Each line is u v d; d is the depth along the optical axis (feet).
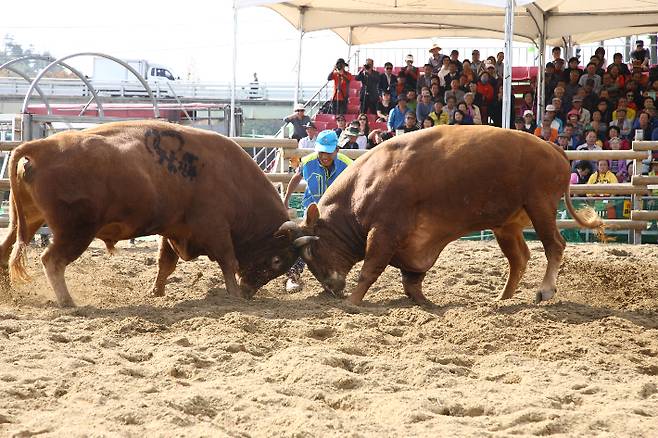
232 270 31.60
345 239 31.83
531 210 29.84
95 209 28.40
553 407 18.44
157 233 31.17
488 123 70.03
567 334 24.98
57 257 28.43
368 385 19.88
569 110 69.36
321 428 16.74
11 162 27.94
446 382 20.20
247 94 130.72
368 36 87.51
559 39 84.84
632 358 22.89
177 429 16.61
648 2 68.28
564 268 39.34
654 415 18.03
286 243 33.01
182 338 23.45
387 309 28.94
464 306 30.09
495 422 17.51
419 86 72.84
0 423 16.90
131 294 33.19
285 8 74.08
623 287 35.83
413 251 30.76
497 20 73.61
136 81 127.65
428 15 73.97
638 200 50.44
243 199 32.19
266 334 24.66
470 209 29.89
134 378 20.03
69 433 16.07
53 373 20.01
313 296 33.27
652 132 64.39
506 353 22.85
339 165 37.01
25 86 127.34
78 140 28.50
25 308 28.19
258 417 17.46
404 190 30.19
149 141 30.04
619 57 70.85
